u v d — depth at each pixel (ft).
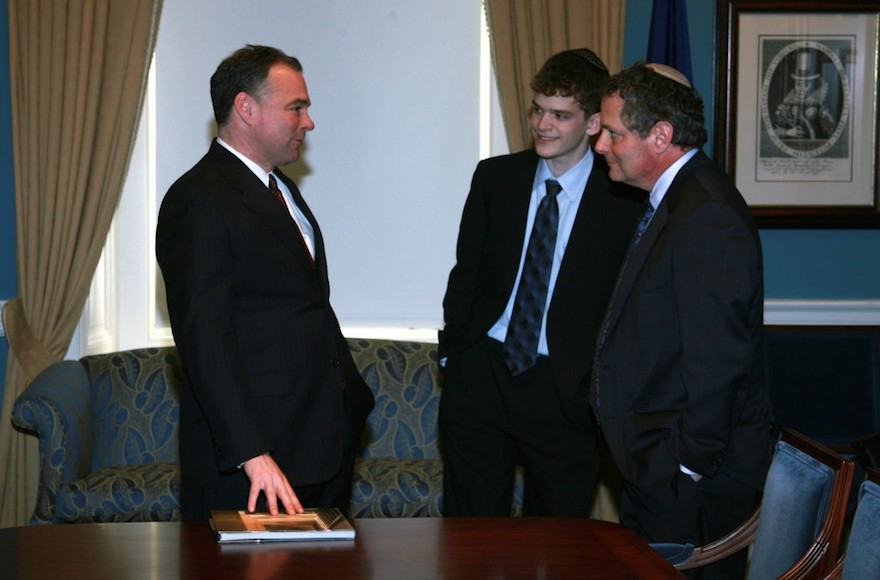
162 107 15.58
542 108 10.10
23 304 14.76
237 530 6.82
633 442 8.40
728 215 8.07
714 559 8.21
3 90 14.98
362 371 15.10
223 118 8.97
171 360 14.90
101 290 15.93
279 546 6.67
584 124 10.14
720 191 8.32
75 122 14.51
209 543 6.72
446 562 6.39
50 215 14.60
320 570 6.19
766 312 15.53
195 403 8.85
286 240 8.74
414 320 15.99
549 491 10.76
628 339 8.50
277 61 8.96
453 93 15.72
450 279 11.26
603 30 14.46
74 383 13.91
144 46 14.62
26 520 14.79
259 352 8.65
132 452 14.48
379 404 14.98
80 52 14.44
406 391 15.03
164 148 15.66
